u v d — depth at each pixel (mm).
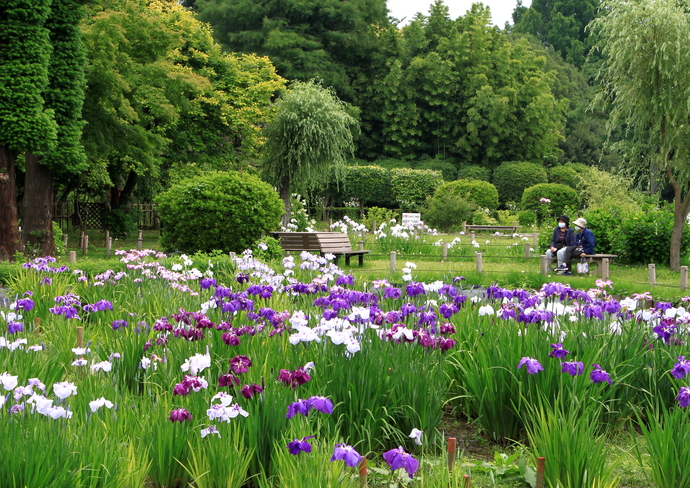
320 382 4586
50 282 8383
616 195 30750
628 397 4996
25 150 15641
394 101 53844
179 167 28844
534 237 25672
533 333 5230
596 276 15328
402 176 42000
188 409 4035
